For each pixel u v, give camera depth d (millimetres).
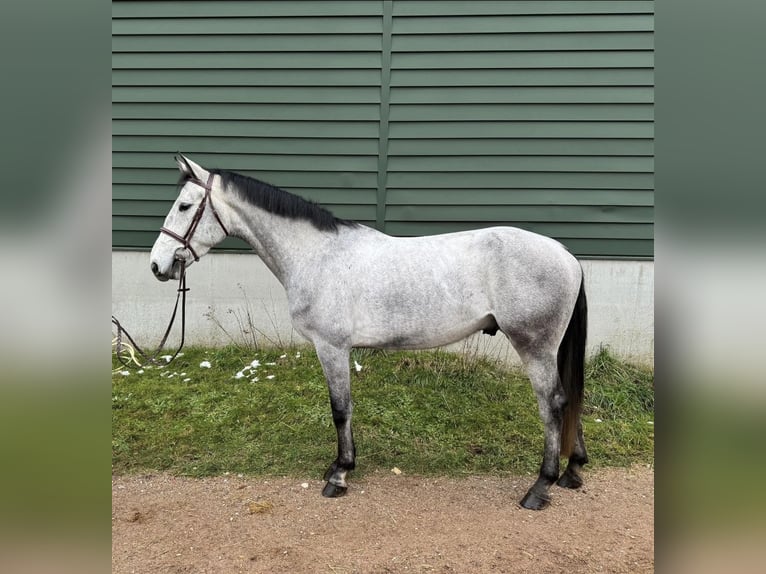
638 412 3713
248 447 3244
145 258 4602
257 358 4414
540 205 4281
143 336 4637
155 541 2357
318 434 3369
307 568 2170
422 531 2439
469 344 4359
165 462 3088
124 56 4426
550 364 2529
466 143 4277
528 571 2156
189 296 4590
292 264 2717
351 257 2654
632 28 4055
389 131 4320
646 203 4188
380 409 3617
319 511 2611
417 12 4191
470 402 3742
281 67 4340
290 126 4395
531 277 2455
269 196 2689
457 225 4355
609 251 4273
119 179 4547
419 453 3180
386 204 4391
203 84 4406
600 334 4328
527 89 4191
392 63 4258
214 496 2754
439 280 2541
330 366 2684
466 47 4188
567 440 2643
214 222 2680
